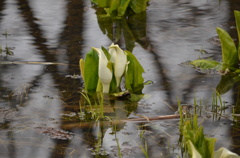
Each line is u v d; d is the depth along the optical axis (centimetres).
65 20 1330
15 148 640
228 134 678
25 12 1411
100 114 756
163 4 1511
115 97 830
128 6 1413
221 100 809
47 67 972
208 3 1506
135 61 870
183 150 632
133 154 624
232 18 1321
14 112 761
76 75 927
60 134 685
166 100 810
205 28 1238
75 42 1134
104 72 829
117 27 1264
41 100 810
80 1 1548
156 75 929
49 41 1144
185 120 704
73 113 762
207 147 549
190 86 872
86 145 651
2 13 1396
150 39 1161
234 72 939
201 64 968
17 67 971
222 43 959
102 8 1455
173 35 1188
